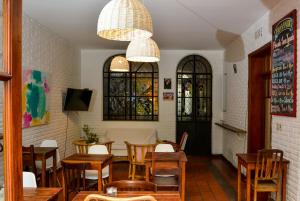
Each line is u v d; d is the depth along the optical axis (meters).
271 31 3.83
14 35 1.11
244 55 5.12
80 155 3.81
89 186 3.36
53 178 4.06
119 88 7.22
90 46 6.77
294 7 3.15
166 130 7.12
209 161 6.47
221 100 7.08
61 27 4.99
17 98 1.14
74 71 6.64
